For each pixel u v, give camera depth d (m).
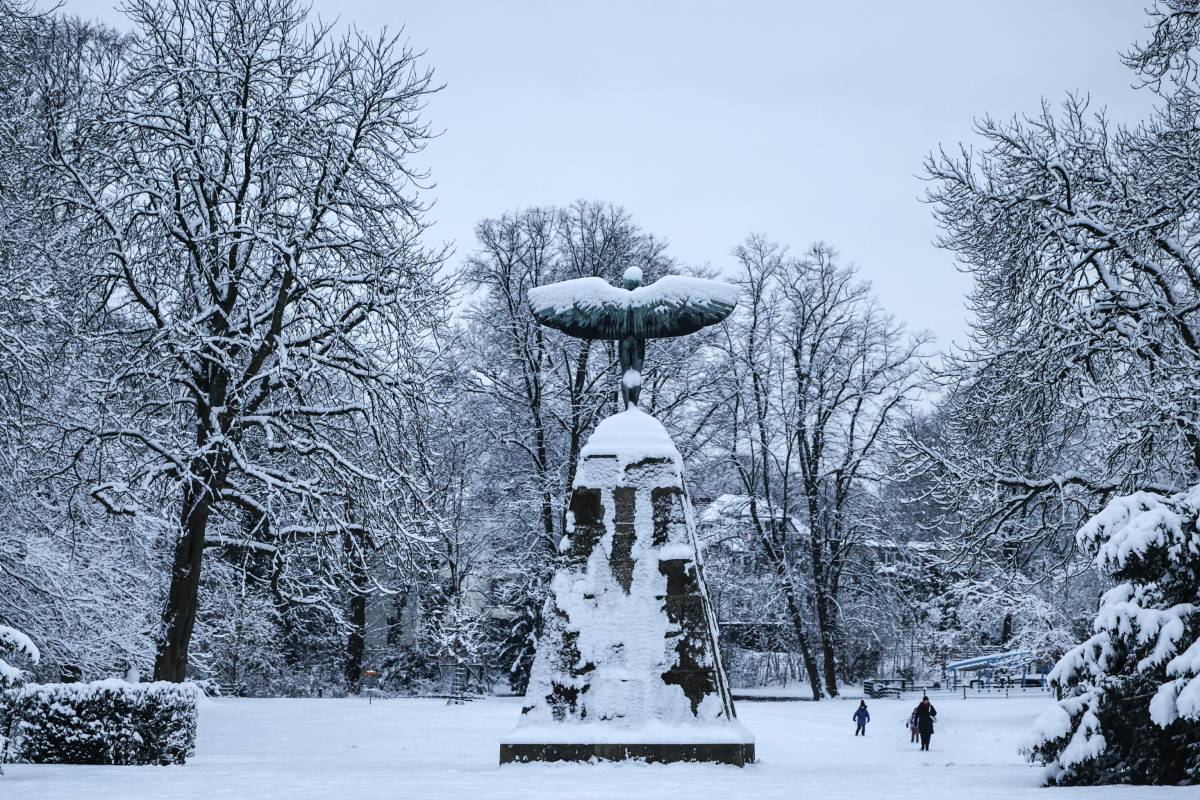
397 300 23.33
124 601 26.09
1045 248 24.98
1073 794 11.37
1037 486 25.22
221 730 27.52
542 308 17.80
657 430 17.06
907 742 27.77
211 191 23.64
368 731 27.73
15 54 24.33
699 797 11.00
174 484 22.09
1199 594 13.16
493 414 42.28
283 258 23.16
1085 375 24.58
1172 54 23.83
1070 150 26.14
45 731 16.66
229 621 34.72
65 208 23.78
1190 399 21.62
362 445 24.88
